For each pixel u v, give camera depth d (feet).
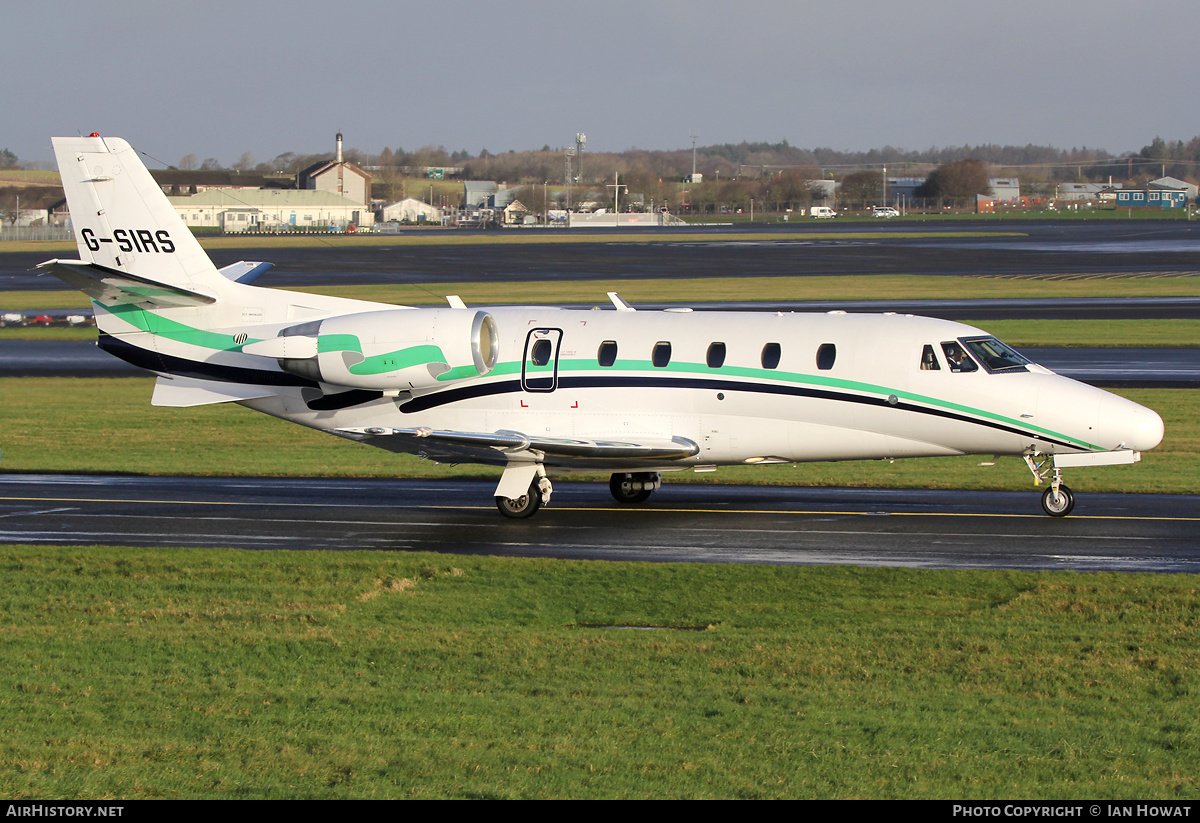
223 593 232.73
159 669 182.39
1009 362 297.33
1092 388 294.05
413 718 156.25
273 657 189.26
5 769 138.10
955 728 151.02
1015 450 296.30
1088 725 153.17
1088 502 315.99
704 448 309.22
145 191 334.24
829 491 340.59
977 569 243.81
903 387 295.07
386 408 328.70
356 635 200.85
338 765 138.72
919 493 334.44
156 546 278.46
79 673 180.24
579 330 317.83
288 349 312.91
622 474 328.49
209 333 336.49
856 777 134.41
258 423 482.28
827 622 208.74
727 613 215.92
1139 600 215.31
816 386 299.17
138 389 575.79
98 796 129.59
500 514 315.78
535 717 156.25
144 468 387.34
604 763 138.62
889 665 181.37
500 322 323.57
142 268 336.90
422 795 129.08
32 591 234.99
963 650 188.24
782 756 140.87
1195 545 263.90
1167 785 131.95
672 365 308.19
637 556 264.52
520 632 202.59
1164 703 161.89
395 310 327.26
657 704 162.30
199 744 146.72
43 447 427.33
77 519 310.45
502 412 320.70
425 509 323.98
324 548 277.44
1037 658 183.11
